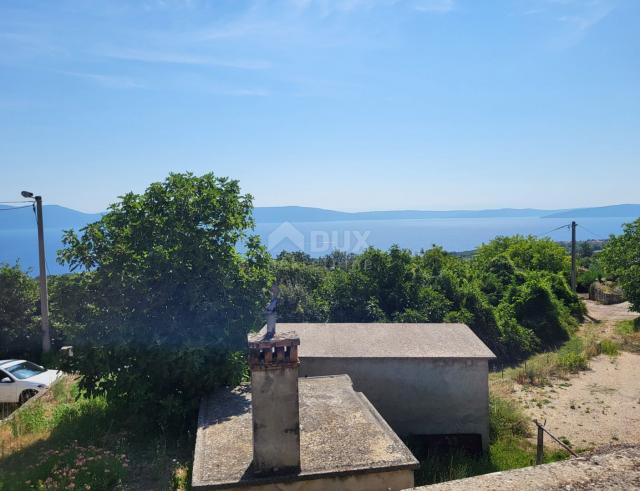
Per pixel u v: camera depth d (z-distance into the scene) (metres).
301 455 5.68
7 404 12.08
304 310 16.69
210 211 8.59
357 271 18.11
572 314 22.64
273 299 5.65
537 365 14.27
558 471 2.77
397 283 17.89
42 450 7.47
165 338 7.99
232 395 8.13
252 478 5.22
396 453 5.70
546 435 9.91
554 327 18.94
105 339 8.07
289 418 5.28
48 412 9.70
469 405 9.57
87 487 5.94
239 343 8.49
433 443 9.24
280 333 5.51
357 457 5.61
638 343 16.97
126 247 8.22
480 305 17.36
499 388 12.76
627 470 2.75
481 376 9.54
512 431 10.02
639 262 19.38
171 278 8.15
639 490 2.56
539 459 7.46
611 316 23.33
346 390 8.04
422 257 22.36
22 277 16.86
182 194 8.55
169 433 8.01
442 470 8.20
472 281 20.81
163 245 8.24
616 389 12.47
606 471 2.75
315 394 7.84
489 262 23.73
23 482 6.23
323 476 5.27
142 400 7.83
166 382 8.17
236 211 8.94
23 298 16.55
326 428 6.45
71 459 6.82
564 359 14.68
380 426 6.50
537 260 30.09
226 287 8.27
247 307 8.56
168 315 8.31
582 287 32.28
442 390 9.56
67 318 8.29
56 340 16.80
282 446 5.29
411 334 10.80
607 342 16.53
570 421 10.55
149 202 8.65
